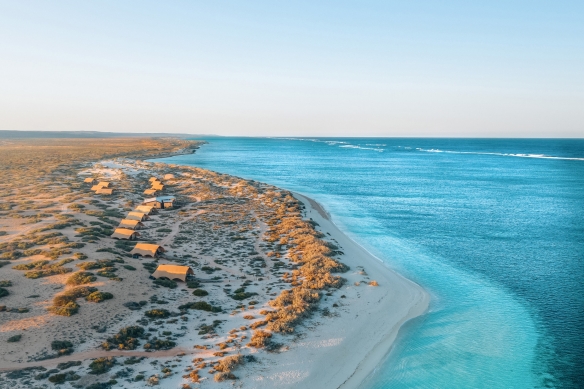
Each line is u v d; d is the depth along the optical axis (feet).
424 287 147.43
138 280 133.28
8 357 86.48
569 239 211.82
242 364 90.07
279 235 208.85
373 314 122.21
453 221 253.85
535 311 127.65
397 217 265.34
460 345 106.22
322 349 100.17
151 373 84.74
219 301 124.98
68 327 100.12
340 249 187.73
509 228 235.81
